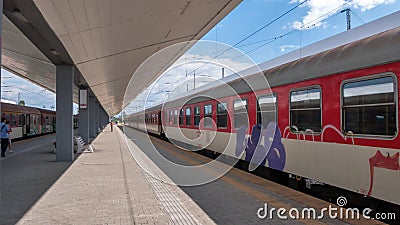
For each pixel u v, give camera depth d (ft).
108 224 17.28
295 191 24.52
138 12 28.50
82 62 43.75
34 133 98.68
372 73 17.61
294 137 24.36
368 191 17.76
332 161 20.44
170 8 28.99
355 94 18.72
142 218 18.28
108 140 82.79
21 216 18.69
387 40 17.26
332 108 20.44
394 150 16.12
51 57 38.73
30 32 28.71
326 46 34.37
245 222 17.49
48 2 22.45
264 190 24.80
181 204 21.13
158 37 38.99
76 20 27.22
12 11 23.48
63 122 42.68
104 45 37.65
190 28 36.91
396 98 16.12
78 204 21.20
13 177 30.91
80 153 52.11
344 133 19.43
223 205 20.77
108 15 27.73
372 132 17.47
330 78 20.74
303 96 23.43
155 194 23.84
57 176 31.37
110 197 23.02
